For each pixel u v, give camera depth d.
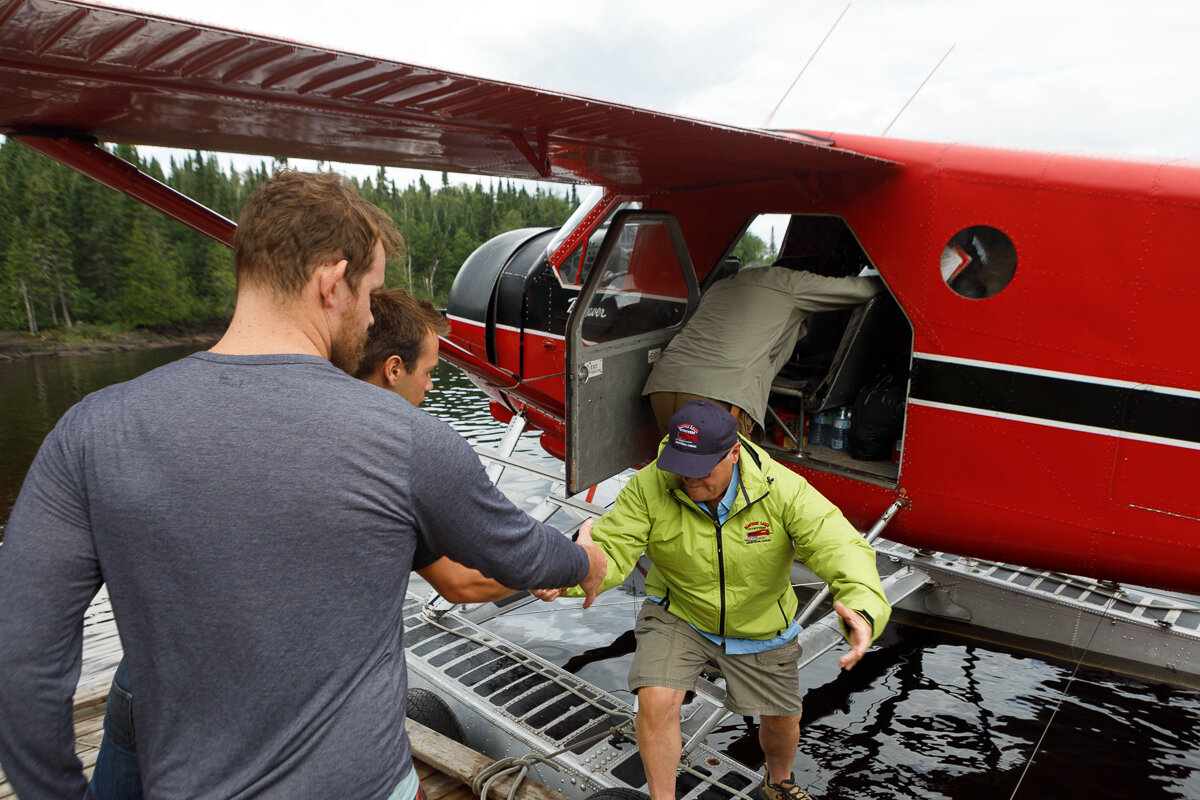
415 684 3.39
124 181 2.96
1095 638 4.15
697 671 2.22
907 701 3.85
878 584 1.90
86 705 3.15
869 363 3.79
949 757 3.41
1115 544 3.13
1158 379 2.93
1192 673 3.89
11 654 0.79
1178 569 3.05
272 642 0.84
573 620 4.91
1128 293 2.94
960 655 4.29
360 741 0.90
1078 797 3.13
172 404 0.85
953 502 3.41
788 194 3.72
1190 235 2.81
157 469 0.82
